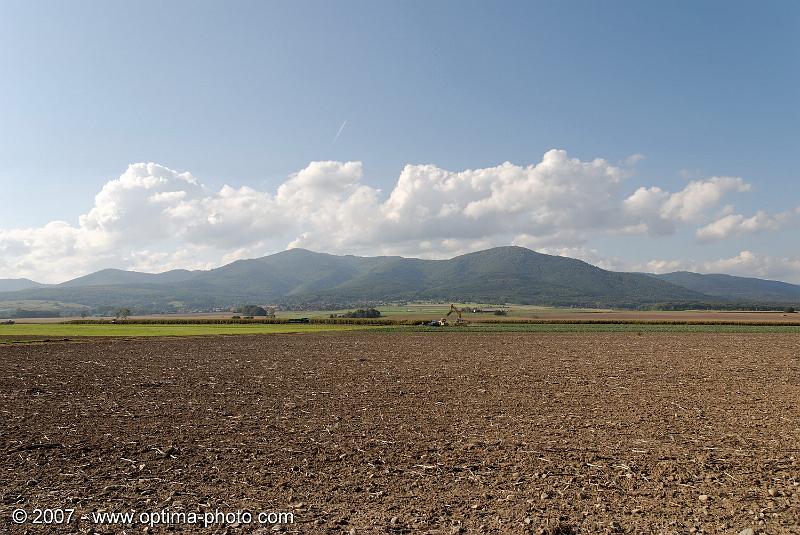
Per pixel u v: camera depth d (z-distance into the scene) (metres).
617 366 39.53
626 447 16.73
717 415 21.72
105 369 38.47
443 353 51.00
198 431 18.89
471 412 22.39
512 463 15.09
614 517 11.38
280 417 21.41
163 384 30.78
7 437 18.00
